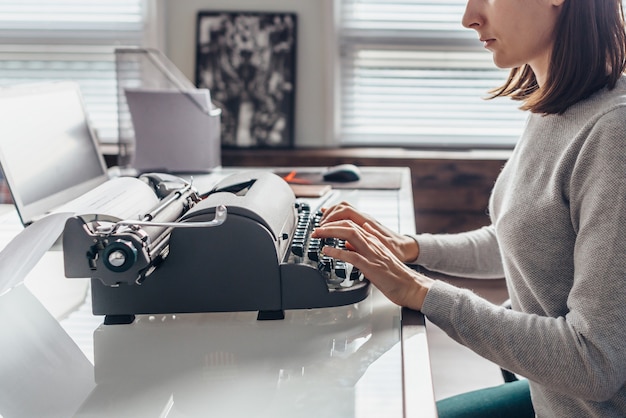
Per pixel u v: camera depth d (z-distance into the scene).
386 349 0.97
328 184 2.08
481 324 1.04
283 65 3.20
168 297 1.09
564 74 1.11
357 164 3.07
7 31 3.29
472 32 3.21
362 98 3.29
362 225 1.38
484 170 3.05
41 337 1.04
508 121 3.29
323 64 3.23
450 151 3.24
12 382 0.89
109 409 0.81
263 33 3.19
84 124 1.95
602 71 1.10
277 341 1.01
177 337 1.03
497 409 1.32
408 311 1.09
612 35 1.09
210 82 3.21
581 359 0.96
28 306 1.17
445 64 3.25
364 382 0.87
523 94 1.43
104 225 1.02
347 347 0.98
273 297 1.09
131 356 0.97
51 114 1.76
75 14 3.28
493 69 3.25
